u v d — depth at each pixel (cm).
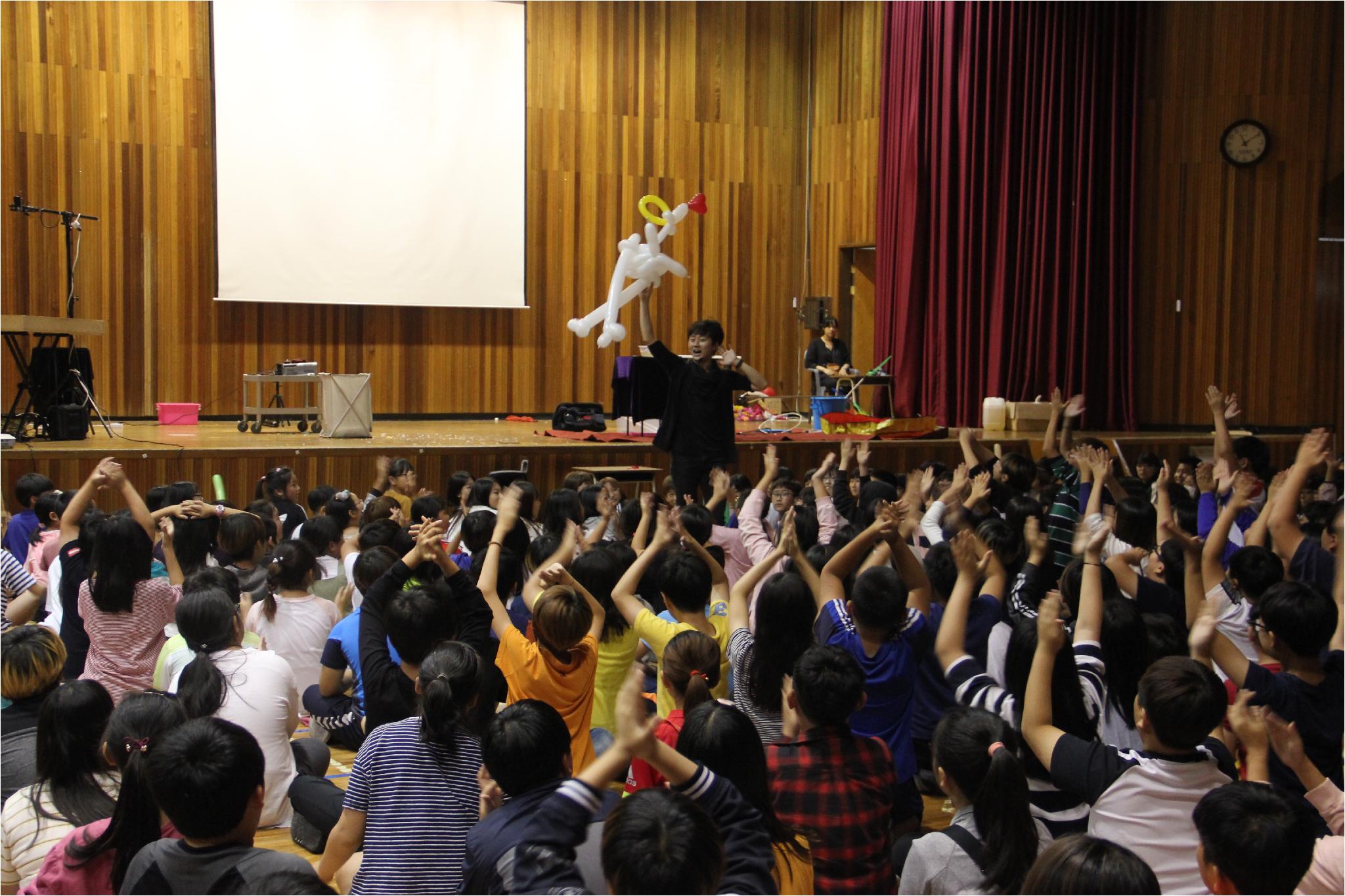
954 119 1253
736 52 1395
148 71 1149
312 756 367
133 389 1159
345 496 603
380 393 1256
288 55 1184
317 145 1201
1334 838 217
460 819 260
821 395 1282
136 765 219
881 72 1309
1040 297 1220
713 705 233
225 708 319
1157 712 227
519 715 221
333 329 1234
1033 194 1227
